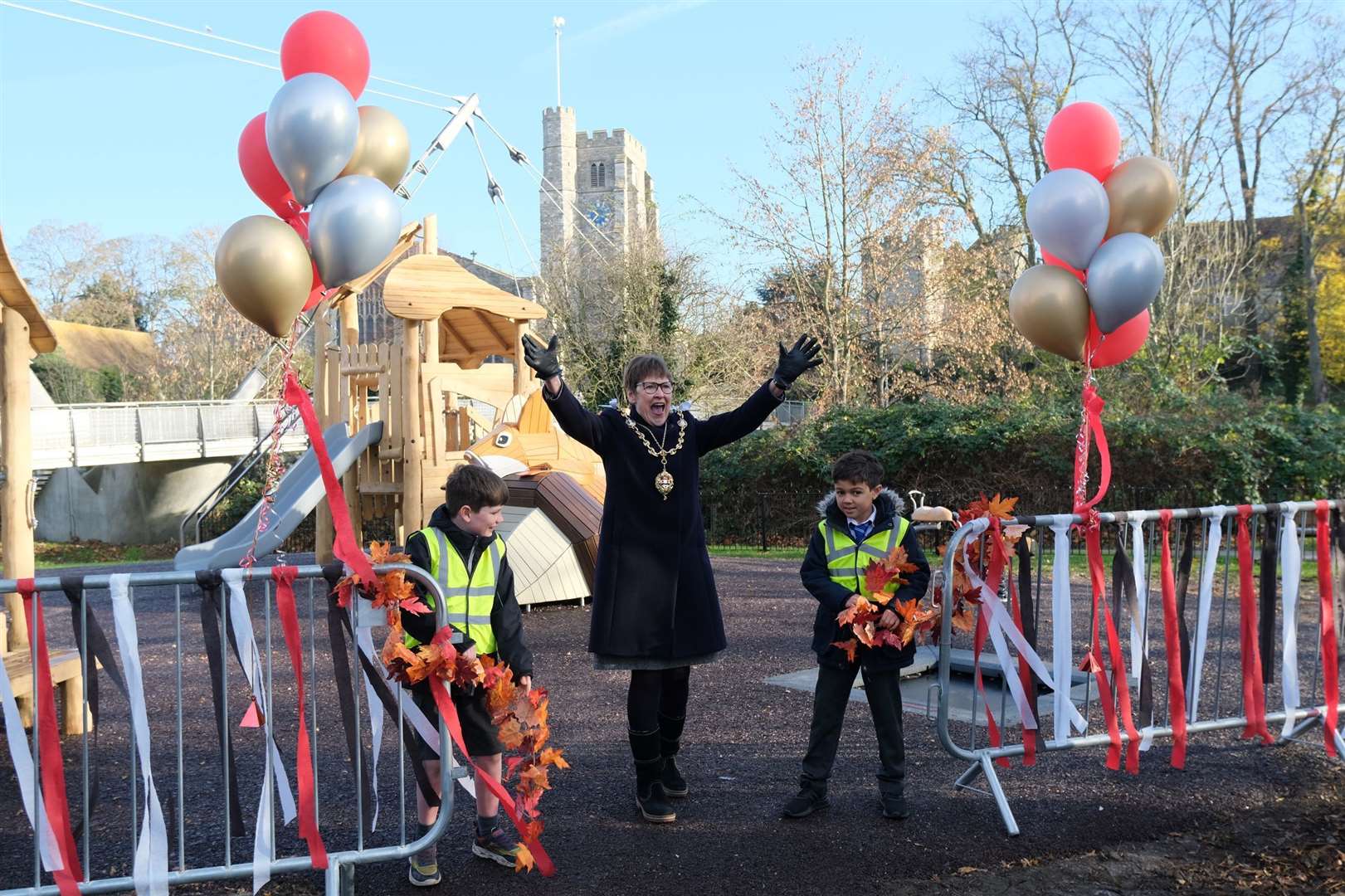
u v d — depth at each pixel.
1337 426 14.68
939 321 22.84
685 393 24.06
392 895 3.30
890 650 3.89
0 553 5.44
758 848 3.64
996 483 15.98
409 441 10.30
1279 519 4.53
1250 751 4.78
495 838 3.55
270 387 33.59
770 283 22.95
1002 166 25.25
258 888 3.12
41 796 3.04
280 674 6.87
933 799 4.14
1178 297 23.00
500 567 3.49
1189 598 8.83
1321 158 24.08
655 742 3.89
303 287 3.38
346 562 3.23
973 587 3.99
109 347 48.53
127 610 3.10
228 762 3.17
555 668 6.84
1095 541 4.19
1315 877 3.39
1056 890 3.30
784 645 7.43
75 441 27.31
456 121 20.14
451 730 3.23
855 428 17.27
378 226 3.43
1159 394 17.30
